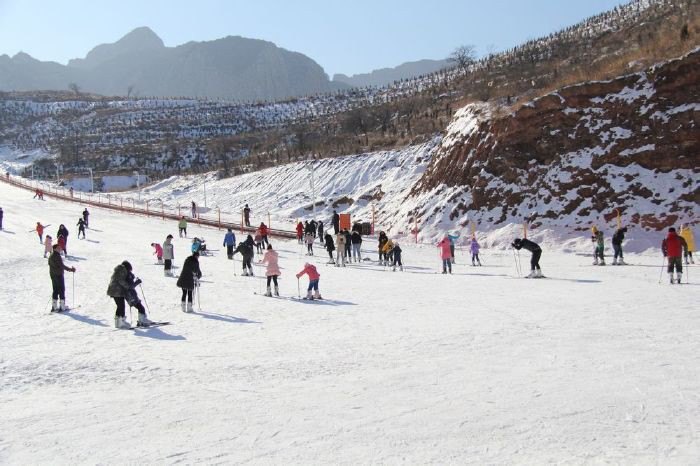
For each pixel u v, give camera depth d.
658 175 31.59
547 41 114.12
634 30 81.31
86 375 10.84
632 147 32.97
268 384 9.91
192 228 47.69
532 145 36.19
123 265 15.73
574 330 12.95
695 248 27.44
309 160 69.88
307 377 10.27
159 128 174.75
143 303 19.23
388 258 27.73
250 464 6.74
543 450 6.84
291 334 14.09
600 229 30.77
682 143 31.64
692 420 7.55
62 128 196.75
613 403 8.26
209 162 126.75
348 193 57.56
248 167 85.81
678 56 34.66
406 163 54.12
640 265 24.39
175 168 128.62
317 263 30.12
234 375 10.55
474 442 7.16
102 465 6.82
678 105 32.75
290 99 198.75
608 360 10.42
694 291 17.39
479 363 10.70
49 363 11.79
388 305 17.72
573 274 22.67
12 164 153.88
